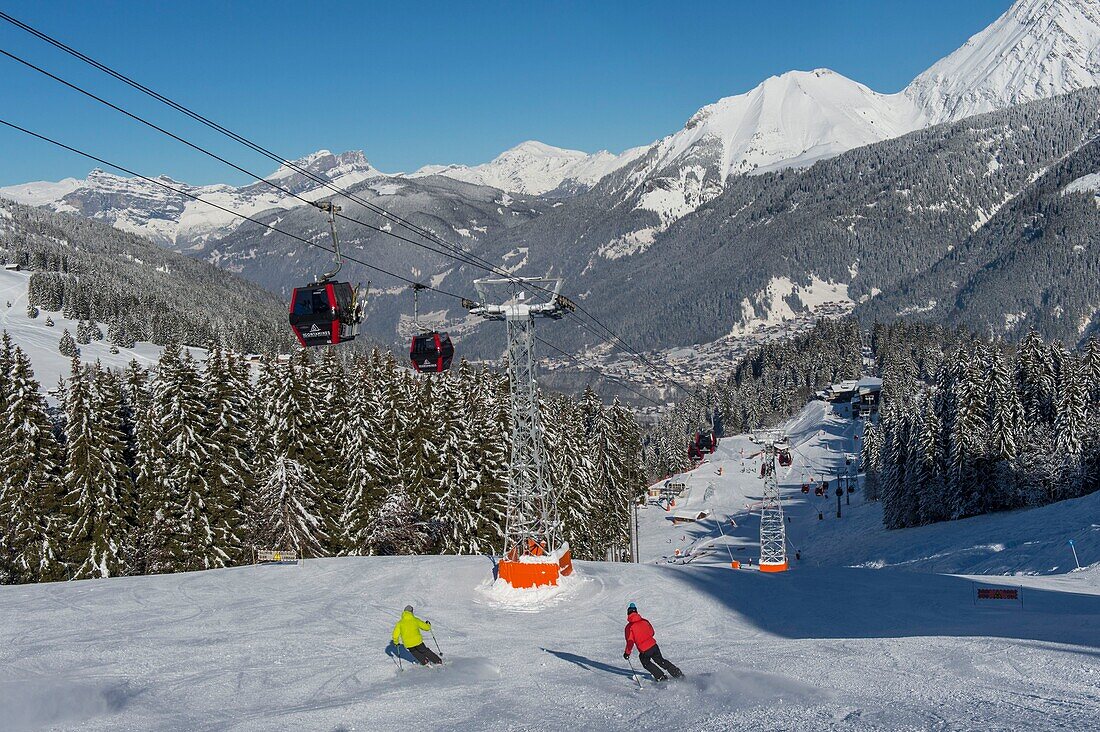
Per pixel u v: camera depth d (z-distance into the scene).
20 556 50.53
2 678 18.53
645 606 32.34
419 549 59.22
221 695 17.77
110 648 22.23
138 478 53.22
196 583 34.84
